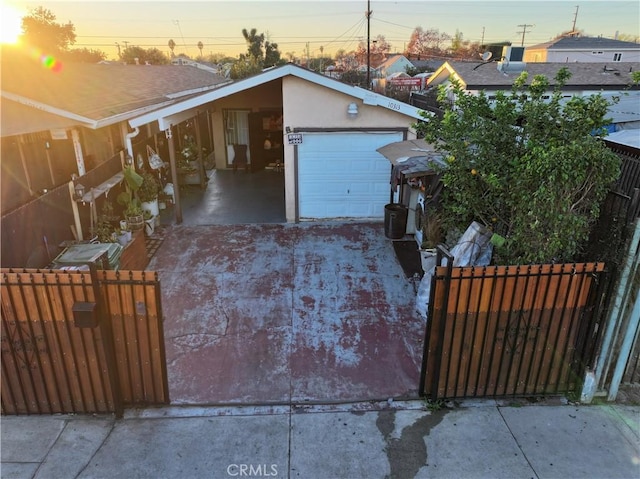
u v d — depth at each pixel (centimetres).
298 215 1060
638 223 401
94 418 445
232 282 754
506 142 527
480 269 408
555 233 437
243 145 1592
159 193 1169
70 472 384
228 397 480
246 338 592
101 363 425
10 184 770
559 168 416
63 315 404
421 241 845
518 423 440
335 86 949
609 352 449
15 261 625
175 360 543
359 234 975
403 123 995
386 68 5366
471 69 2147
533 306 429
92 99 962
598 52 4050
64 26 3822
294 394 485
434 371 453
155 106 1187
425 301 638
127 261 743
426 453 405
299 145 1006
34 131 735
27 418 443
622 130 1192
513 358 451
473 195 549
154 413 453
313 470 388
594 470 388
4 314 400
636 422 443
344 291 723
